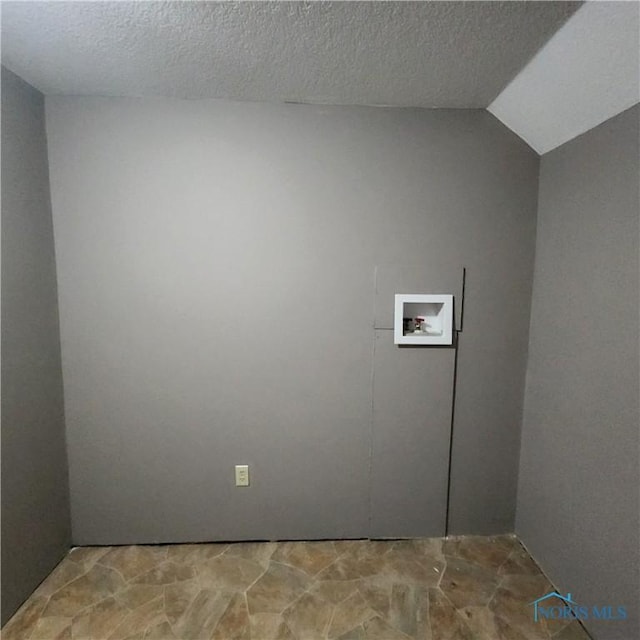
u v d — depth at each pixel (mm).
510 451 1644
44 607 1311
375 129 1475
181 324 1527
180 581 1424
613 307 1123
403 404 1599
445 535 1656
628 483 1067
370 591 1380
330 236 1513
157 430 1571
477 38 1058
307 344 1560
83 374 1523
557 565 1382
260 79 1293
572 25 978
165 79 1299
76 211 1447
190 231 1485
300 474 1624
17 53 1149
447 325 1542
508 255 1540
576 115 1222
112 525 1604
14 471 1280
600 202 1175
